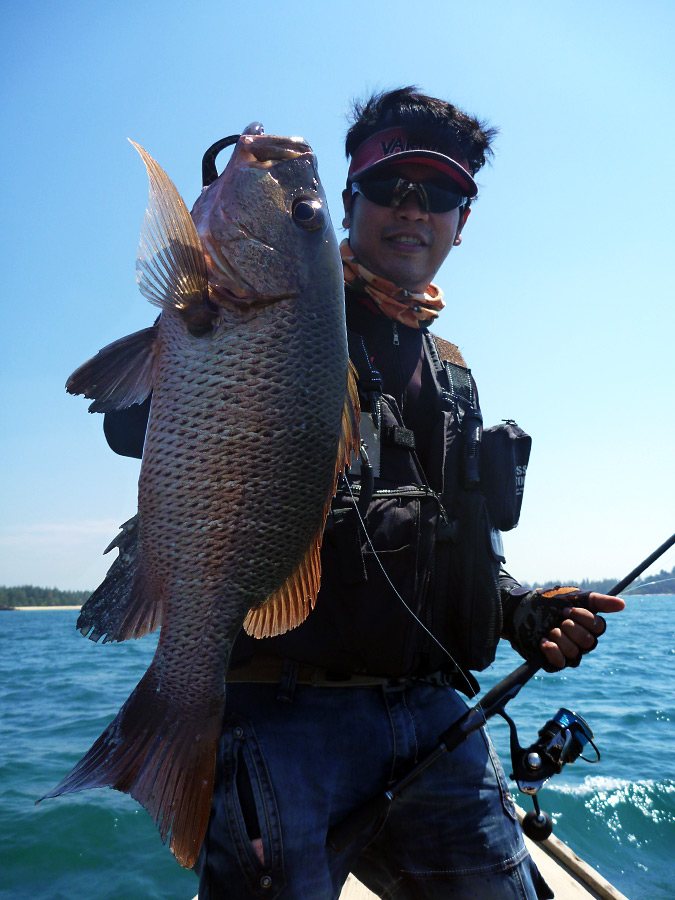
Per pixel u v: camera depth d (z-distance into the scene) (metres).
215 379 0.59
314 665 0.71
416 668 0.80
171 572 0.59
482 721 0.78
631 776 2.98
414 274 0.91
